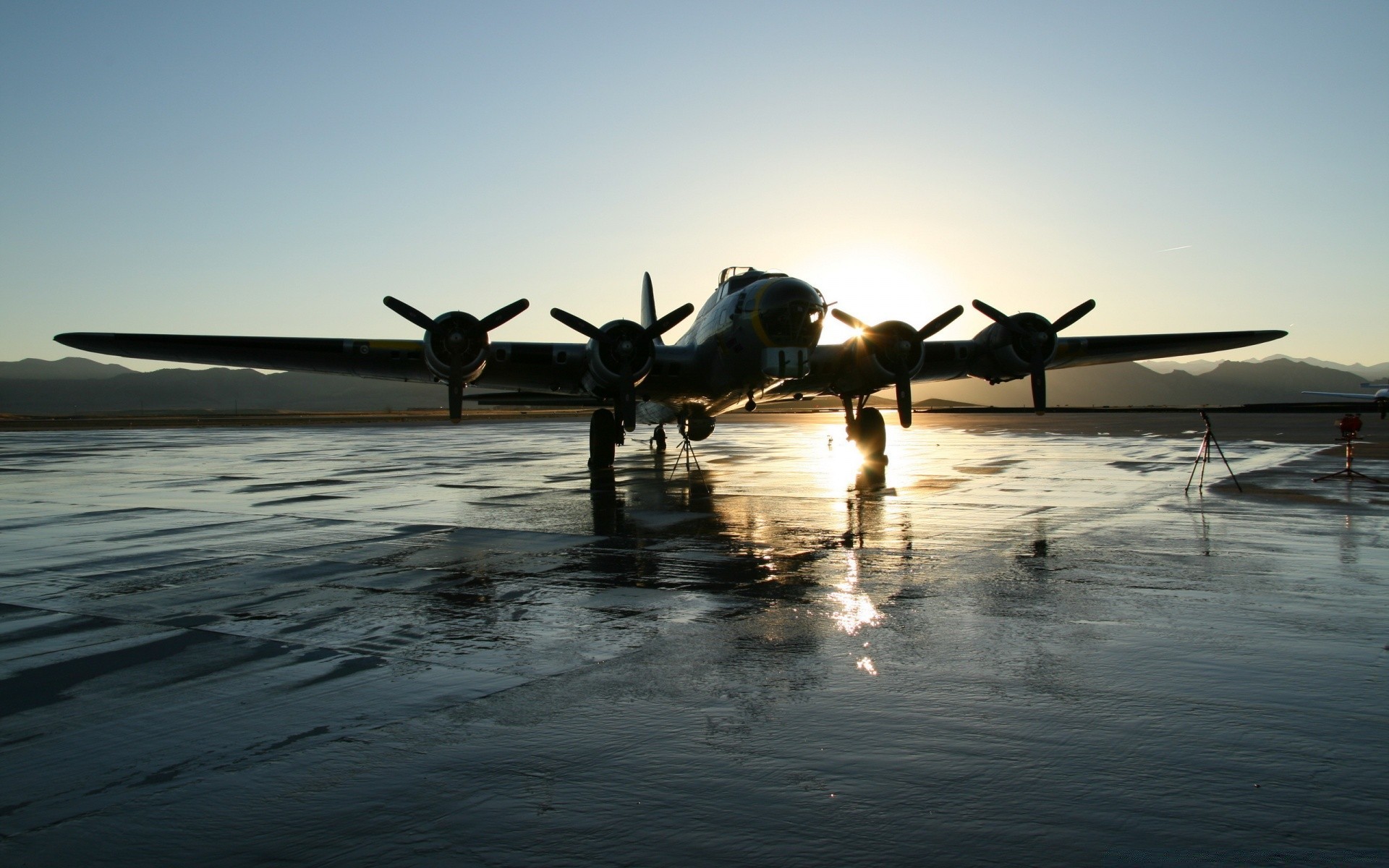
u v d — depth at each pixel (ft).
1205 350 71.97
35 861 11.09
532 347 61.52
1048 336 61.57
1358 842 11.21
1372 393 305.73
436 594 25.54
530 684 17.60
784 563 29.53
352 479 62.69
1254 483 52.70
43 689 17.54
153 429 185.98
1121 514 40.50
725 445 109.81
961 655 18.99
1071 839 11.35
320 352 61.11
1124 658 18.70
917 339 60.85
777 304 57.72
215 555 32.12
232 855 11.22
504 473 67.26
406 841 11.51
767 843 11.35
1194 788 12.67
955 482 55.77
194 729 15.39
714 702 16.43
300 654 19.77
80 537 36.45
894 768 13.47
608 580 27.22
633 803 12.48
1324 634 20.36
